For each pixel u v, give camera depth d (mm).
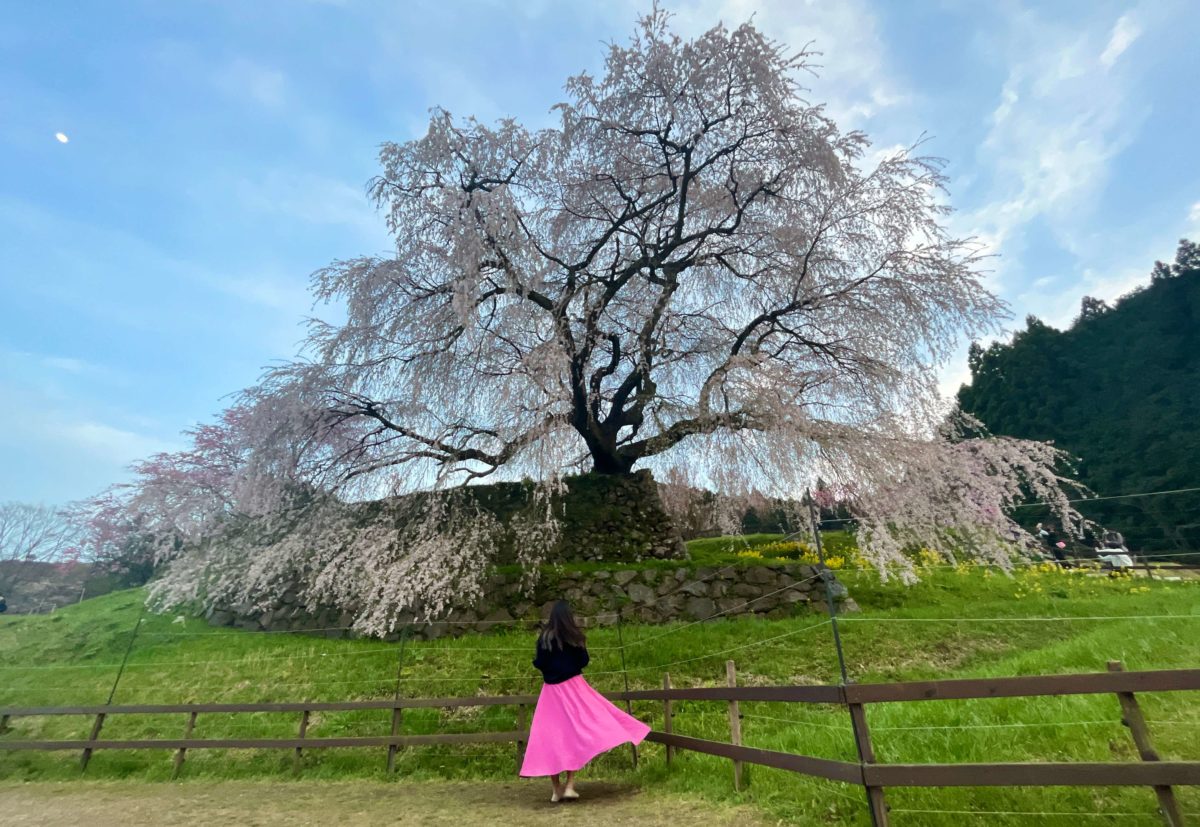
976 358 34406
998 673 5910
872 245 10484
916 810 3041
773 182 10539
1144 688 2459
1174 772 2301
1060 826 2789
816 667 7359
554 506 11523
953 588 10477
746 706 6324
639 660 8055
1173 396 25859
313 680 8289
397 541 9422
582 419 11484
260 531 11078
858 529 8922
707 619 9406
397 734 5980
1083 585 10438
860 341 10125
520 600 9836
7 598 22812
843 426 9641
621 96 10312
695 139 10305
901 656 7426
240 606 10961
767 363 9234
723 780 4215
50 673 9305
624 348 11609
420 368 9781
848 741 4371
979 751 3783
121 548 15609
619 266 11312
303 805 4805
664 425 11992
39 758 6938
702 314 11984
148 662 9438
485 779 5461
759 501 11320
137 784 5922
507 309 9000
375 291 9836
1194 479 22453
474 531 9703
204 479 11141
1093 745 3662
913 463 9219
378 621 8305
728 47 9602
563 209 10953
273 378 10383
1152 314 29219
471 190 9438
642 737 4379
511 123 9266
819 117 10133
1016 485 9086
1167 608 7961
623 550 11195
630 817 3809
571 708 4441
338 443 10906
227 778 6000
